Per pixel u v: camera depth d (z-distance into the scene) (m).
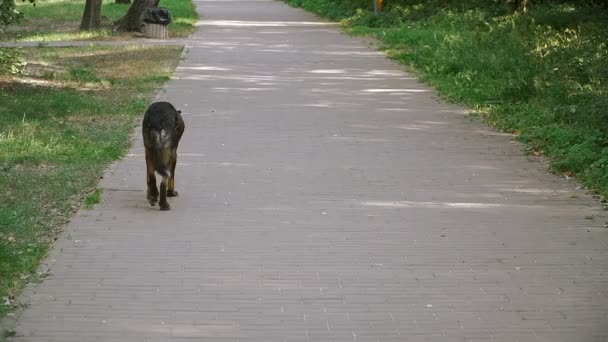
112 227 11.53
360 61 27.81
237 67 26.11
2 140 15.97
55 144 15.96
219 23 41.50
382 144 16.50
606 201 13.05
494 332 8.58
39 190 13.16
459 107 20.50
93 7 36.94
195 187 13.45
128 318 8.80
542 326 8.72
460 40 29.25
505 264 10.38
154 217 11.97
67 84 22.86
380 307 9.12
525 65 24.09
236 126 17.78
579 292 9.56
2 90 21.16
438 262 10.41
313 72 25.34
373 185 13.70
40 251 10.55
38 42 31.94
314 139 16.77
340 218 12.00
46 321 8.72
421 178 14.17
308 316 8.89
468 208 12.59
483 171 14.73
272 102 20.52
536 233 11.52
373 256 10.57
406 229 11.59
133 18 35.31
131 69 25.64
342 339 8.40
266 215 12.09
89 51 29.73
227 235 11.27
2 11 22.81
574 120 17.67
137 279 9.78
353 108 20.03
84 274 9.91
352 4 44.97
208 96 21.19
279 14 48.22
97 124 17.98
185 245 10.88
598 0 35.78
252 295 9.39
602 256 10.67
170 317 8.84
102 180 13.87
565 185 13.97
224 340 8.35
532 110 19.12
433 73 24.73
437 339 8.42
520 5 36.16
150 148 12.23
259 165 14.77
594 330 8.63
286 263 10.30
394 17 39.00
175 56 28.44
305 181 13.83
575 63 23.06
